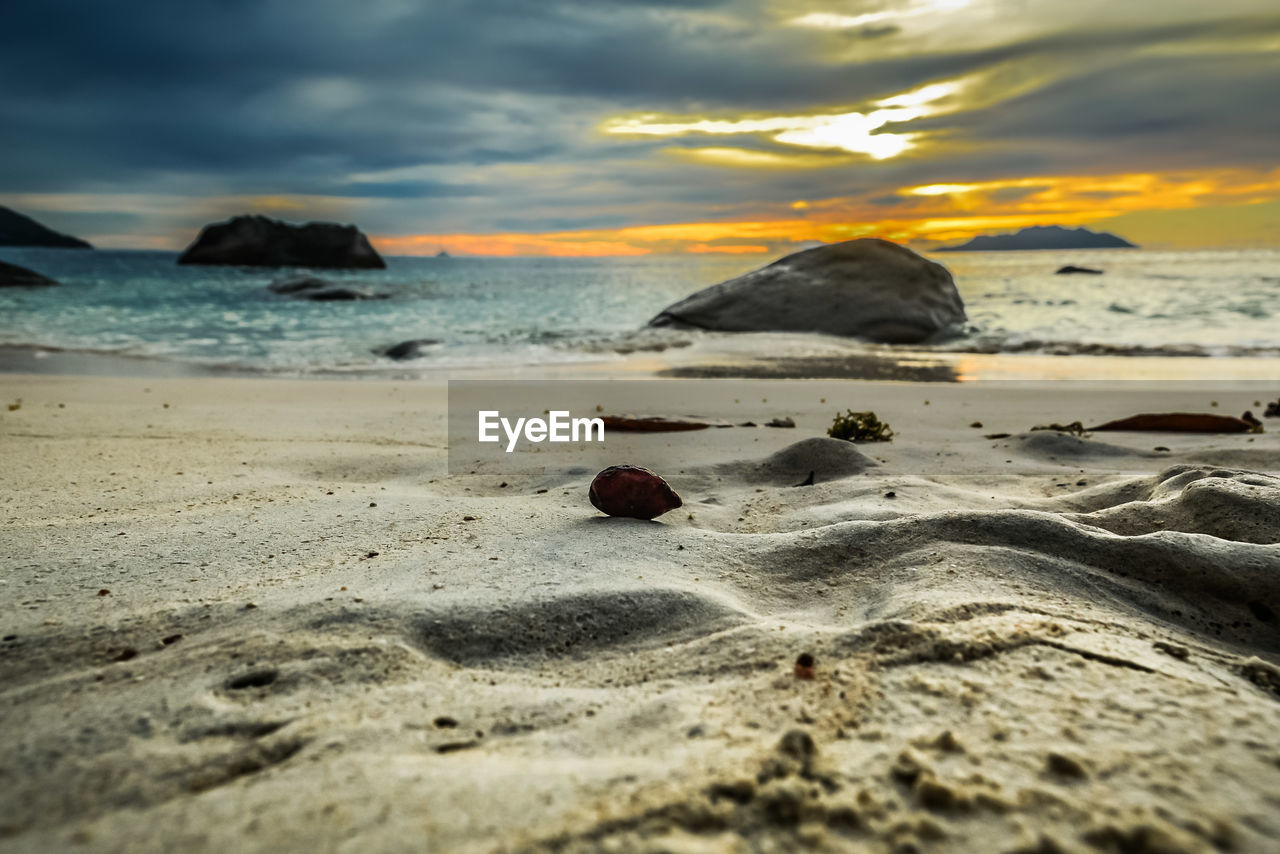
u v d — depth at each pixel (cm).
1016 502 441
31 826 147
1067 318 2272
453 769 164
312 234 7875
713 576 314
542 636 254
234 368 1420
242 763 169
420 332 2092
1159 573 293
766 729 182
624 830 142
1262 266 6725
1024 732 176
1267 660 246
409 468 580
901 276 2072
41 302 2923
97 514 411
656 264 15712
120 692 205
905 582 290
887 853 137
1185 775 159
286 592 284
